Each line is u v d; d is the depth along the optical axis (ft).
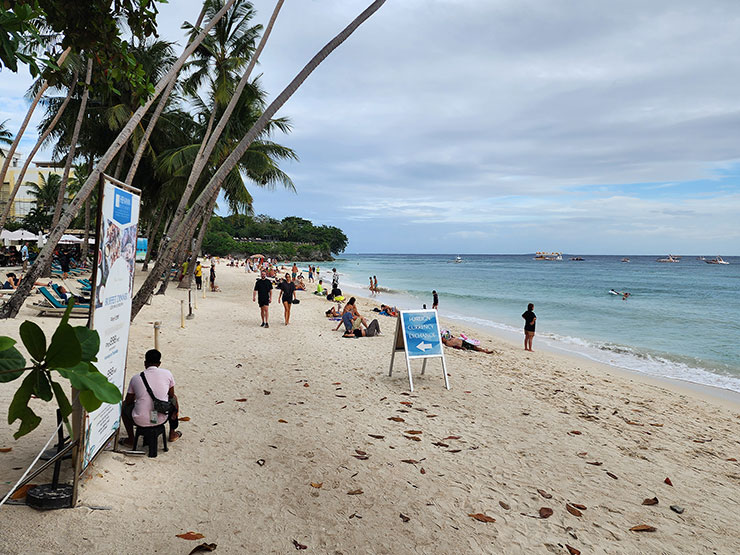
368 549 12.64
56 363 5.74
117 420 15.78
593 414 28.19
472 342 51.80
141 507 13.26
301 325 54.70
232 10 59.93
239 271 175.63
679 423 28.40
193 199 84.79
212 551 11.75
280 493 15.26
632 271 337.72
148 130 46.14
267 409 23.89
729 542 14.75
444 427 23.25
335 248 590.55
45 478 13.71
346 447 19.70
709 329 75.51
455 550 13.03
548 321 84.12
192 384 27.35
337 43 36.17
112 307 13.66
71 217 39.83
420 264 487.61
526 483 17.75
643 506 16.74
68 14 13.92
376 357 39.17
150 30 15.08
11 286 60.70
